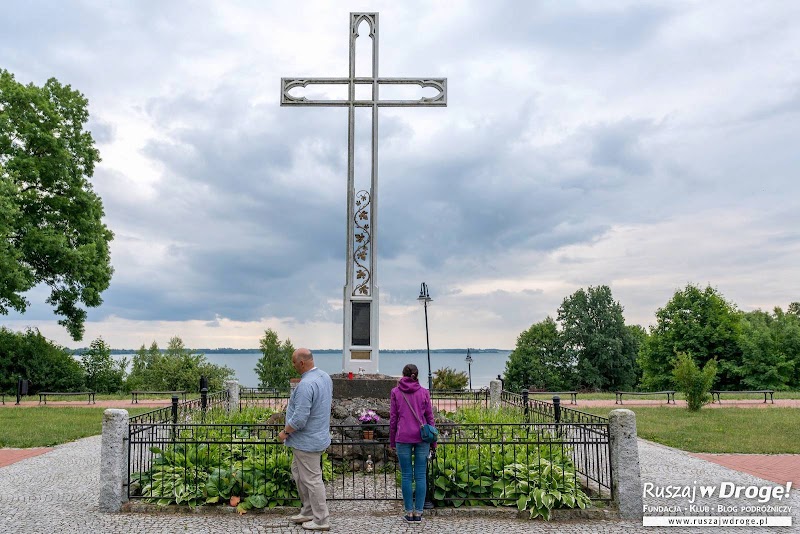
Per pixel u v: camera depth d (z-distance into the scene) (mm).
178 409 10336
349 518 6633
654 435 13539
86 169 29094
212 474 7191
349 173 11266
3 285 24281
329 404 6508
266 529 6250
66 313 29141
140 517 6672
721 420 16406
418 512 6457
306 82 11586
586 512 6738
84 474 9195
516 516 6738
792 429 14430
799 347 41250
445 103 11617
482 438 7988
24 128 26234
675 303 42750
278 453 7461
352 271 11047
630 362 50312
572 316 51125
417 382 6730
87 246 27031
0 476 9055
